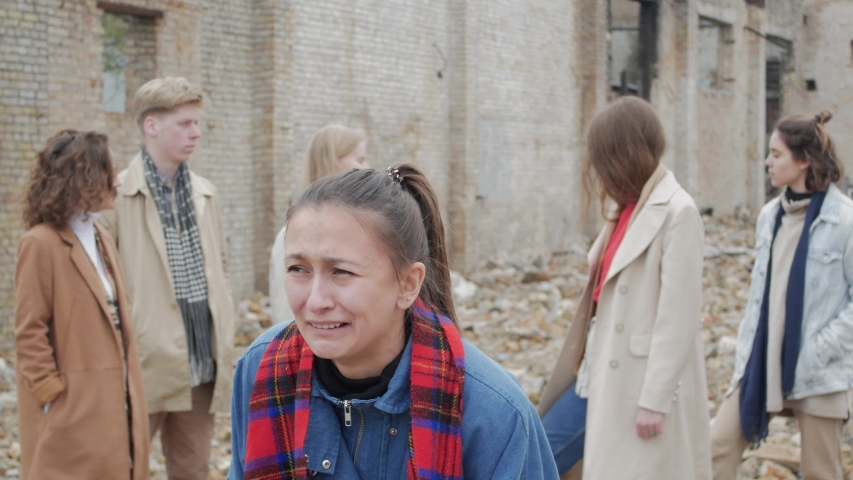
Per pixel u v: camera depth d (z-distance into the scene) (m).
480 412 1.68
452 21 12.29
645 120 3.31
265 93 9.29
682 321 3.12
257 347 1.87
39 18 6.95
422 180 1.92
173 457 3.89
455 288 10.84
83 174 3.13
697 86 18.16
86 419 3.13
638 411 3.14
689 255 3.16
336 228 1.60
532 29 13.80
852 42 21.83
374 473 1.69
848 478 4.72
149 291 3.66
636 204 3.39
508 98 13.34
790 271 3.69
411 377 1.69
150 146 3.78
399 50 11.39
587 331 3.61
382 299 1.64
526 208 13.88
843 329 3.57
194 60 8.41
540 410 3.71
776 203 3.93
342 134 3.78
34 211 3.16
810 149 3.70
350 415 1.70
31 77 6.94
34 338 3.08
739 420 3.83
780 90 22.48
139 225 3.70
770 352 3.72
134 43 8.02
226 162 9.07
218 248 4.02
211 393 3.90
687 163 17.67
